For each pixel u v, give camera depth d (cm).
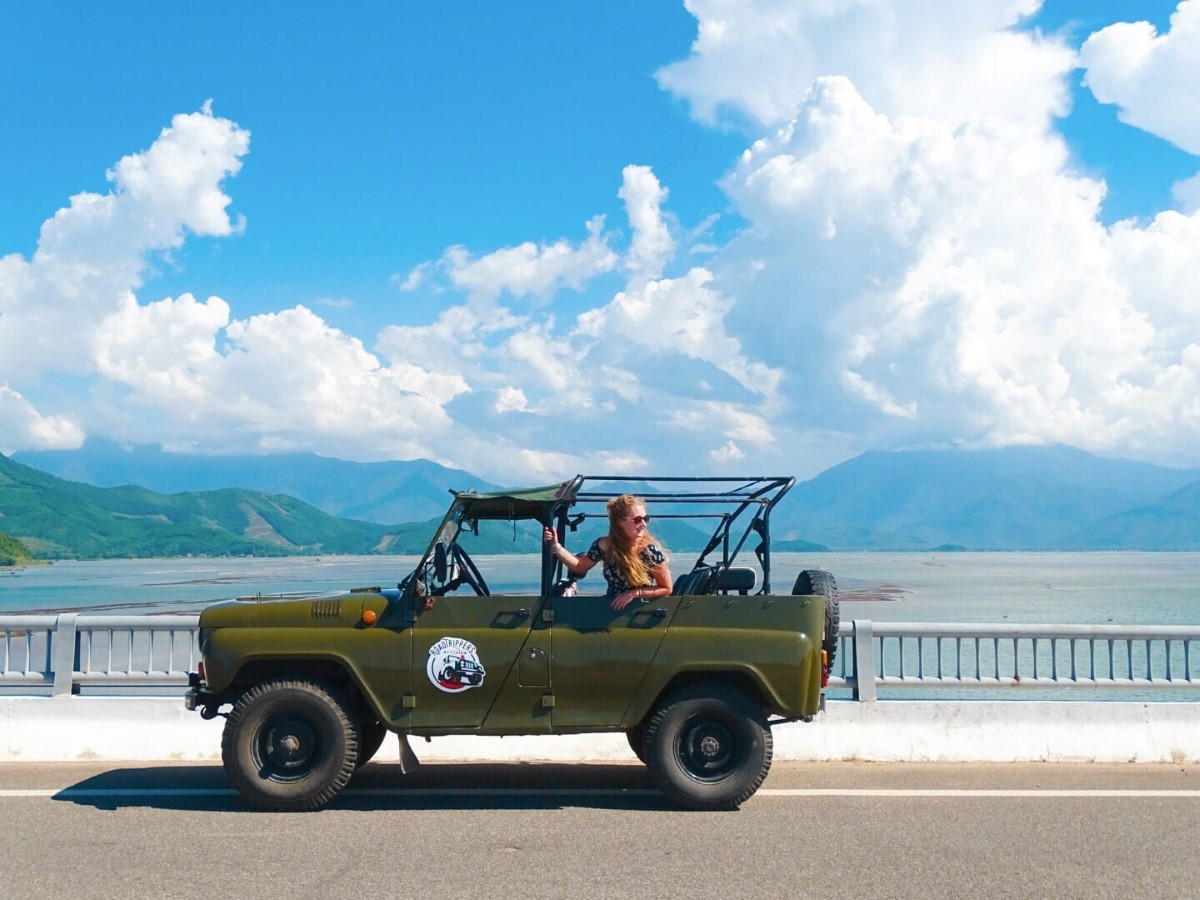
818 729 909
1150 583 15075
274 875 565
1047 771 863
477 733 718
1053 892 541
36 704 916
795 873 571
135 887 544
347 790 785
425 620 728
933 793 775
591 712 720
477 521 789
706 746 722
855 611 7656
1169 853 614
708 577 768
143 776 838
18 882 553
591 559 738
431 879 558
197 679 752
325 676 746
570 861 594
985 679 948
